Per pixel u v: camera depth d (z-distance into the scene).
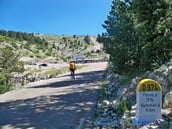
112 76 26.97
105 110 14.32
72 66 35.19
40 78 39.41
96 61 98.12
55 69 59.50
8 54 35.47
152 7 17.39
